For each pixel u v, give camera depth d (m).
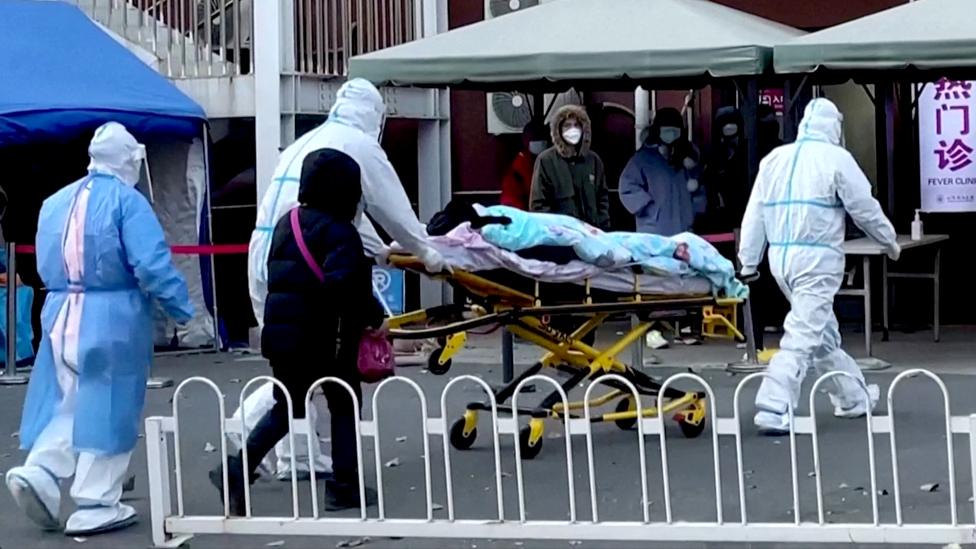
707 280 12.76
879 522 9.52
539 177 18.03
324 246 10.33
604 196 18.33
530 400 15.23
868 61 16.17
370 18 21.33
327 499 10.74
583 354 12.95
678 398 13.33
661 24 17.59
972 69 18.53
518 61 17.42
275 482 11.88
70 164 20.25
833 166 13.20
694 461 12.32
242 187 21.73
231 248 19.27
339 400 10.64
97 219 10.18
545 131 19.73
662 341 19.25
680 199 19.36
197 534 10.23
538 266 11.94
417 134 22.66
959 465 11.82
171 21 21.72
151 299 10.50
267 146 19.95
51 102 18.23
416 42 18.47
